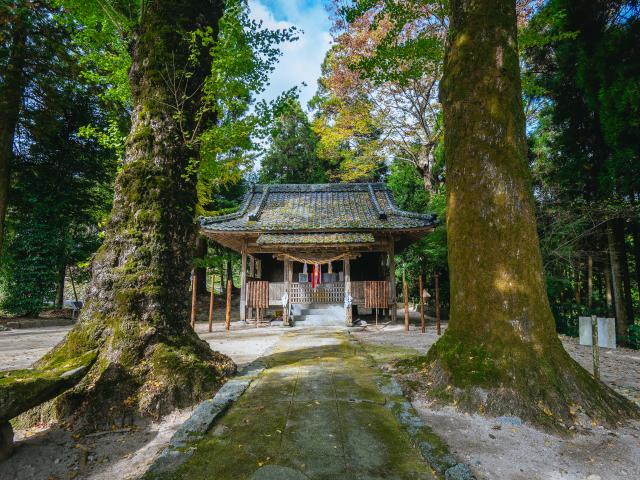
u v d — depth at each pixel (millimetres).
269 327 11773
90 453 2855
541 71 12211
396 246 15297
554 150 11500
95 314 4012
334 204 14984
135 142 4688
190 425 3021
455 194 4422
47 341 8453
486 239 4078
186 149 4922
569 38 9625
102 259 4266
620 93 7902
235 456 2549
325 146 22969
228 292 10953
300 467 2402
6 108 11344
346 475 2309
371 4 6934
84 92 13398
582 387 3516
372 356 6199
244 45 5391
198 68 5152
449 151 4559
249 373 4770
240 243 14594
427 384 4125
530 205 4105
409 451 2650
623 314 9164
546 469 2531
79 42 6633
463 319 4188
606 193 9391
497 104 4203
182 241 4637
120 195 4523
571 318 10891
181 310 4492
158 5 4961
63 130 13930
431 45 7148
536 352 3670
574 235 10070
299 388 4156
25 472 2582
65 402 3291
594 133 9898
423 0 6949
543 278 4016
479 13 4410
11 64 11281
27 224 13250
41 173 13750
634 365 5887
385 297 12391
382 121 20844
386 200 15125
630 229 9961
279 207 14734
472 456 2682
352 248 12617
